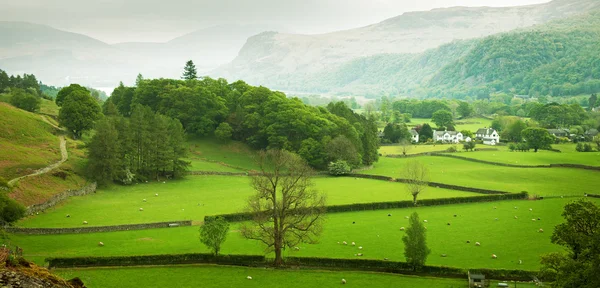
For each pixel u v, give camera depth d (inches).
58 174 5172.2
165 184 6048.2
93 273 2992.1
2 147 5482.3
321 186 6161.4
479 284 2810.0
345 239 3831.2
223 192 5654.5
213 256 3257.9
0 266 1403.8
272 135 7751.0
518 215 4645.7
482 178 6791.3
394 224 4328.3
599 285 2148.1
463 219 4512.8
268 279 2965.1
